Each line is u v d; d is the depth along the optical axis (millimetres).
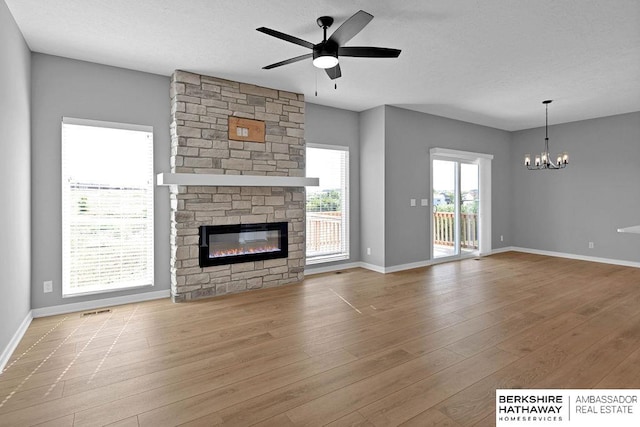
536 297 4121
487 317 3451
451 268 5777
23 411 1970
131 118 3924
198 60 3682
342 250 5773
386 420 1874
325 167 5547
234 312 3633
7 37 2639
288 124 4746
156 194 4098
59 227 3580
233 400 2070
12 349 2719
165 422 1874
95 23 2916
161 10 2719
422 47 3377
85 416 1926
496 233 7254
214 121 4168
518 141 7418
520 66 3854
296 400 2064
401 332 3084
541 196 7047
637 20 2850
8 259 2676
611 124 6082
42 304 3506
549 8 2684
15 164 2869
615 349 2713
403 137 5672
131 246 3971
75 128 3672
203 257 4145
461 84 4453
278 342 2885
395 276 5223
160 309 3732
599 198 6250
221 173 4219
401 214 5676
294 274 4863
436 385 2217
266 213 4605
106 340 2934
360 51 2697
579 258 6516
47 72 3506
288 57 3611
